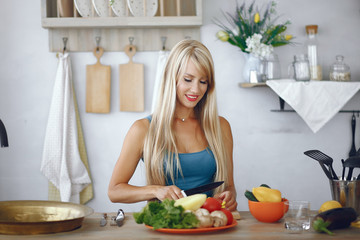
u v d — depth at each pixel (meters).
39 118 3.04
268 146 3.14
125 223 1.46
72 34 3.02
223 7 3.08
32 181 3.04
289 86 2.87
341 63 2.97
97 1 2.87
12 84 3.03
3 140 1.45
